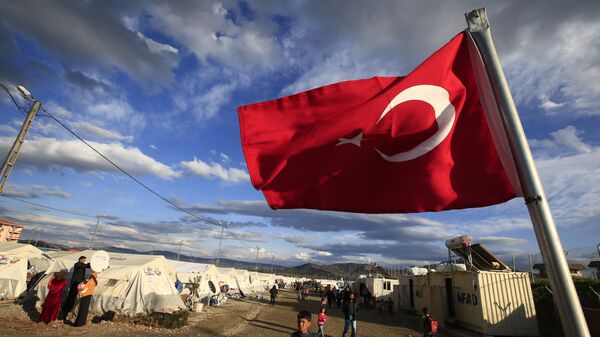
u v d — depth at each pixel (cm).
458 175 356
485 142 356
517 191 305
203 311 2283
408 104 371
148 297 1698
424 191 360
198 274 3006
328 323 2077
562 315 240
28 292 1736
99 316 1547
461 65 383
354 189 373
